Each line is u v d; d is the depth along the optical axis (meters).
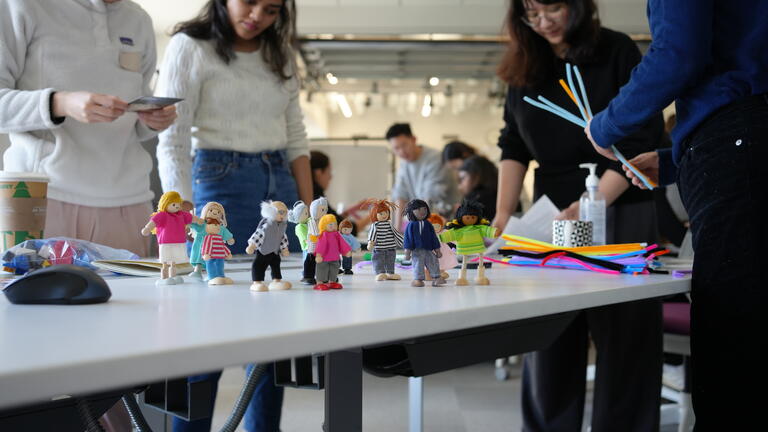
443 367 0.69
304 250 0.75
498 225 1.75
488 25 5.59
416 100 10.45
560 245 1.24
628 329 1.50
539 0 1.44
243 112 1.55
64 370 0.34
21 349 0.38
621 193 1.50
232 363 0.40
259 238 0.72
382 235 0.84
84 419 0.58
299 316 0.51
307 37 5.66
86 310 0.55
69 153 1.24
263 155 1.58
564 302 0.67
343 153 5.86
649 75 0.85
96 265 0.88
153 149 1.85
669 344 1.77
